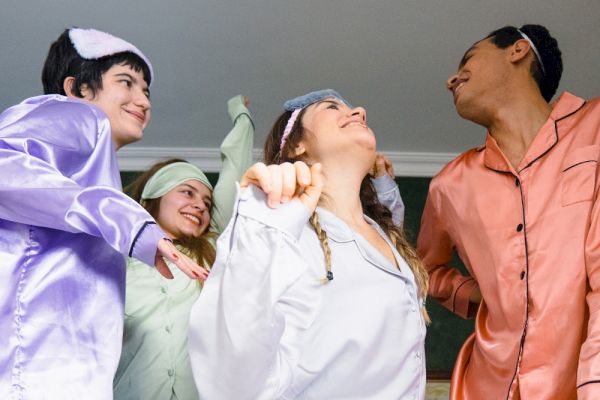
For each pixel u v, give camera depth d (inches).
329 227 83.7
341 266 81.1
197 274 70.5
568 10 166.2
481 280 106.3
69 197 71.7
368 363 78.0
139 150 209.9
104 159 79.4
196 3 167.2
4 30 172.1
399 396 79.4
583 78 183.6
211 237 119.8
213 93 191.6
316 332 77.2
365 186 100.7
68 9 167.8
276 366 69.4
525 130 111.2
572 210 100.9
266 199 67.6
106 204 71.8
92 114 80.7
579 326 97.0
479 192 109.2
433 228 116.6
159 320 104.0
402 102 193.5
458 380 107.3
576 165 103.0
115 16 169.9
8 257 73.3
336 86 188.9
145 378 101.2
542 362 97.3
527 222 103.1
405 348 80.7
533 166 106.0
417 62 180.7
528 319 99.1
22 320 71.6
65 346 72.2
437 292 119.6
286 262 65.1
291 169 67.2
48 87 101.5
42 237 74.7
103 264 76.5
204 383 68.4
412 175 211.2
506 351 100.7
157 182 122.5
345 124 91.7
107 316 75.0
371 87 188.9
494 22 169.3
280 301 74.2
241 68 184.1
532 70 115.6
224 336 66.3
